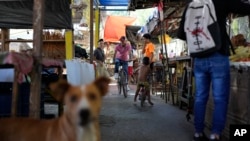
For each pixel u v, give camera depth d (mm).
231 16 7410
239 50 5809
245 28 7441
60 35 10523
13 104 4125
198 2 4957
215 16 4805
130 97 11906
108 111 8453
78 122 2859
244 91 5059
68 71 5711
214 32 4777
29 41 10516
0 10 8516
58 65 5559
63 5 8758
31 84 4332
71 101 2971
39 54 4387
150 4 10672
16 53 3969
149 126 6566
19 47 10727
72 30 9633
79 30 16109
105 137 5645
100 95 3115
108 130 6180
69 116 3041
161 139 5555
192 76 7598
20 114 4797
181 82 9172
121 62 12672
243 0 5613
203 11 4852
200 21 4871
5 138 3393
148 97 9875
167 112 8367
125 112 8336
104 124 6703
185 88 8805
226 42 4914
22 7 8555
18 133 3363
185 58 8430
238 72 5262
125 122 6961
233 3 4801
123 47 12812
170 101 10672
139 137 5676
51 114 6457
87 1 11508
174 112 8375
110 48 24734
